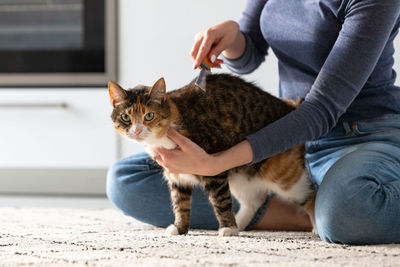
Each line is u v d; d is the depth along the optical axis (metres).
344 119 1.69
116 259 1.19
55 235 1.60
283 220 1.83
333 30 1.64
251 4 2.02
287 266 1.11
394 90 1.68
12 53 3.18
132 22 3.10
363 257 1.21
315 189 1.74
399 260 1.17
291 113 1.49
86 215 2.25
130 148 3.09
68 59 3.15
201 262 1.15
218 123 1.59
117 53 3.12
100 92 3.10
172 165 1.49
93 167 3.12
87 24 3.13
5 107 3.14
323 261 1.17
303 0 1.71
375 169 1.41
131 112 1.56
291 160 1.70
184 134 1.54
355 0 1.51
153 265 1.12
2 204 2.85
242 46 1.95
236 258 1.20
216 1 3.04
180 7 3.06
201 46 1.60
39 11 3.16
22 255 1.26
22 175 3.26
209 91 1.64
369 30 1.46
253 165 1.68
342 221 1.36
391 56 1.67
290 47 1.78
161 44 3.09
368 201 1.34
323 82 1.48
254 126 1.64
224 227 1.61
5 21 3.19
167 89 3.10
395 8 1.48
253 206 1.83
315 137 1.49
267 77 2.95
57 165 3.15
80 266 1.13
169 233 1.63
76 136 3.13
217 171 1.46
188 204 1.69
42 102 3.12
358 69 1.46
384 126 1.64
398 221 1.36
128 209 1.87
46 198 3.09
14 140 3.16
